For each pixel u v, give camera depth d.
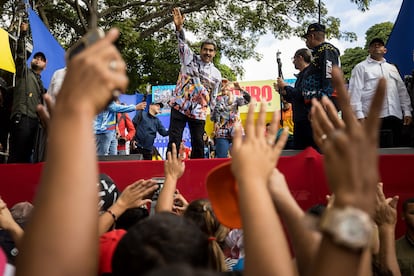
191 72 5.84
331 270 0.93
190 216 2.46
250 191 1.13
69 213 0.93
